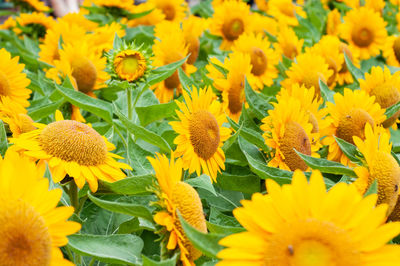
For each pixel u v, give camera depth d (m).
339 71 1.83
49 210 0.90
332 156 1.30
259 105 1.32
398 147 1.39
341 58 1.75
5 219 0.87
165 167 1.00
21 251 0.87
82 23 2.02
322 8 2.84
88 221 1.15
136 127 1.16
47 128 1.06
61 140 1.05
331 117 1.33
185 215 0.98
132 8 2.06
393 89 1.43
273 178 1.14
